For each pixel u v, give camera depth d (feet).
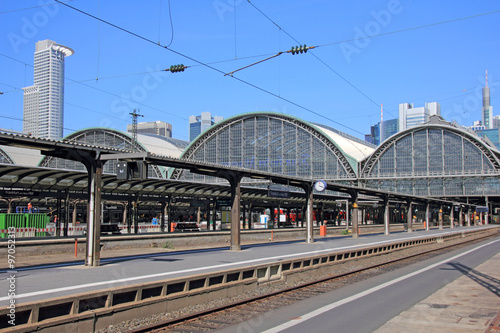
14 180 92.84
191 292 44.68
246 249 95.09
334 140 294.87
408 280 65.36
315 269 69.36
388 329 36.06
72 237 100.63
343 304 46.80
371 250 94.12
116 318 36.55
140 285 39.70
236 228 91.20
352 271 73.56
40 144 56.08
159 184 120.98
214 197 145.07
